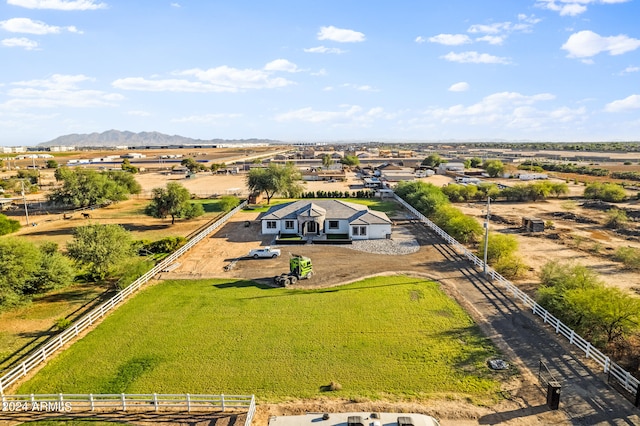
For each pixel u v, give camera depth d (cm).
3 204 8550
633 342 2547
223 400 1978
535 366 2305
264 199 9438
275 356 2495
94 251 3719
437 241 5294
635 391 1997
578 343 2489
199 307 3259
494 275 3812
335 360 2434
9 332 2914
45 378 2302
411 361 2403
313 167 18062
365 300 3341
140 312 3178
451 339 2648
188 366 2403
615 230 5853
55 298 3553
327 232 5825
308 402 2036
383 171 13625
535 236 5569
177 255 4659
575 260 4447
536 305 2986
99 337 2778
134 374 2330
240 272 4138
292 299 3394
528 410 1928
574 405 1950
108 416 1956
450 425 1831
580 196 9312
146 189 11269
